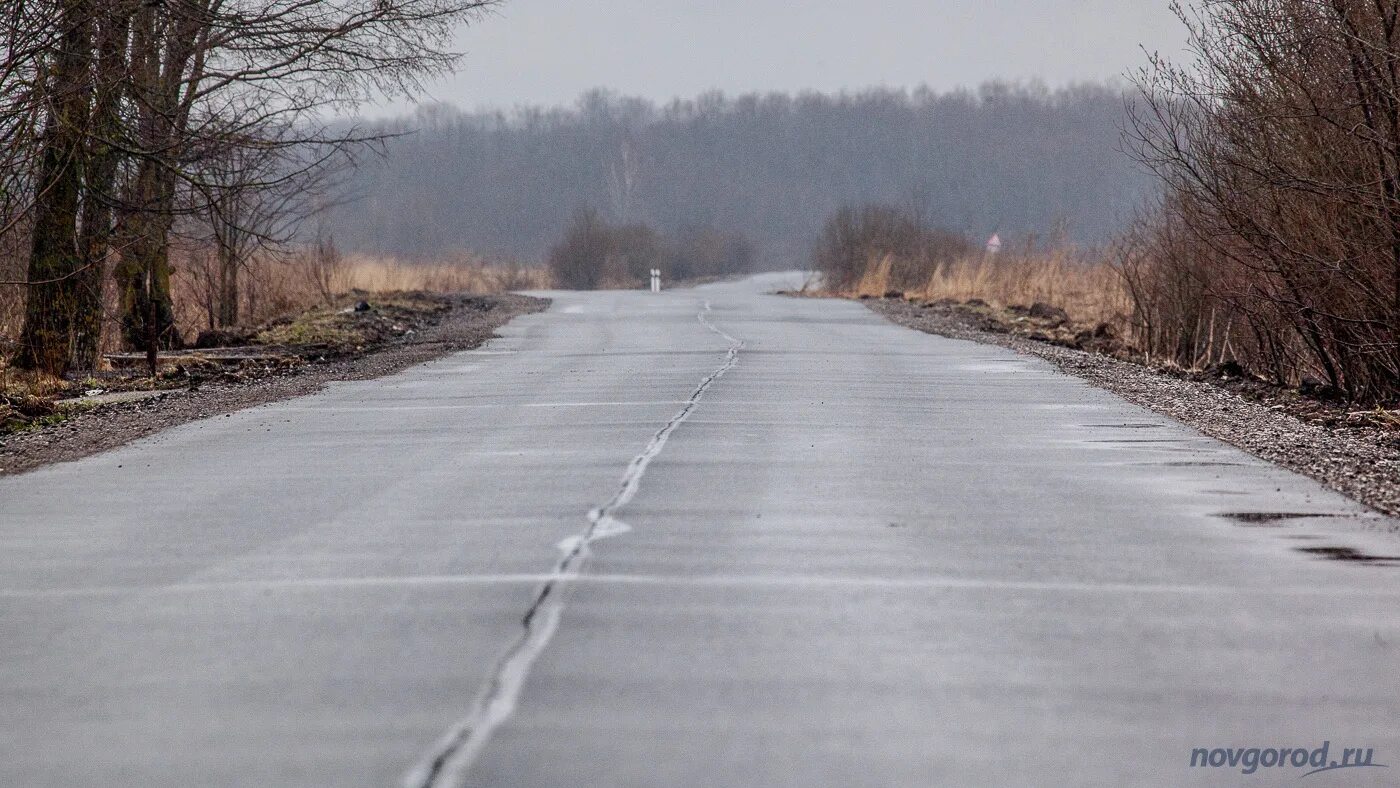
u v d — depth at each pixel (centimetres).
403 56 9225
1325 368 7175
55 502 3975
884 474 4294
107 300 10138
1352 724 2103
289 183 10131
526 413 5906
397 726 2033
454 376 7744
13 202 7731
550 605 2698
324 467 4541
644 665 2320
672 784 1814
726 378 7294
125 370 8512
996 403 6234
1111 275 11156
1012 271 16212
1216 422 5616
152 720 2078
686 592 2802
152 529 3547
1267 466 4528
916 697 2175
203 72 8988
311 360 9131
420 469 4444
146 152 8162
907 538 3347
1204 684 2267
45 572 3080
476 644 2442
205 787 1812
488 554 3158
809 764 1889
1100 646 2466
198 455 4897
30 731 2045
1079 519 3612
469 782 1817
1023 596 2808
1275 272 6662
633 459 4559
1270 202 6681
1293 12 6247
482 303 16112
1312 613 2702
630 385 7000
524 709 2103
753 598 2758
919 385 6981
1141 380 7319
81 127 7525
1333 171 6206
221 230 11162
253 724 2052
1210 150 6994
